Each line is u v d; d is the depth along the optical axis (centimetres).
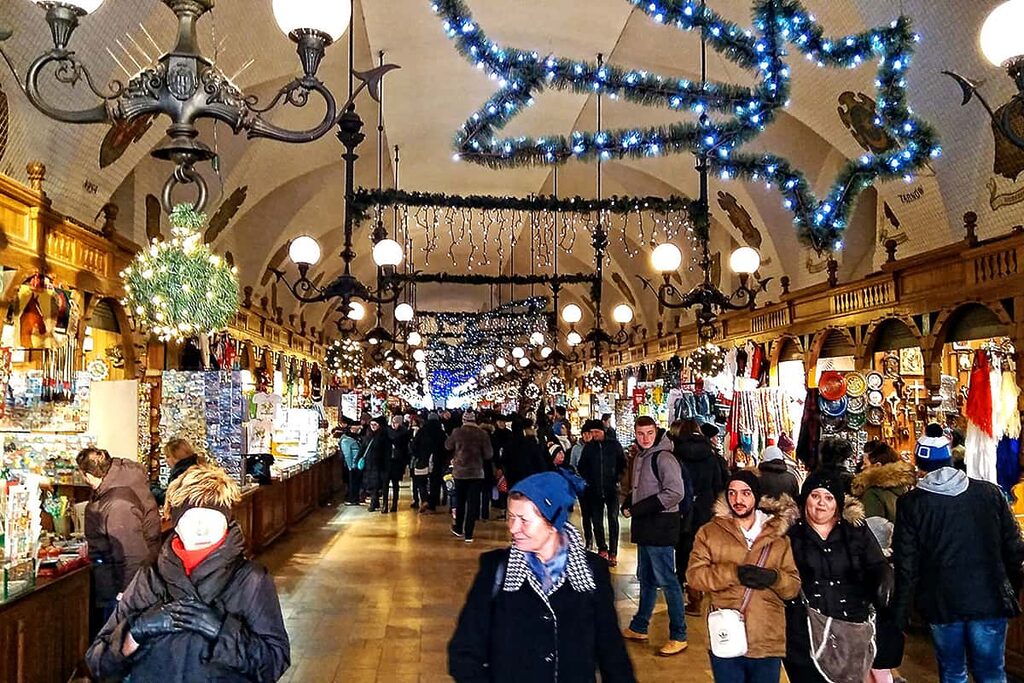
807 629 393
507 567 277
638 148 731
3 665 408
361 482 1611
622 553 1028
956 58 777
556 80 679
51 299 738
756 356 1448
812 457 911
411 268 2038
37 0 340
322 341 2566
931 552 430
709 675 559
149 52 752
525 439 1159
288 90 349
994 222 863
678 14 614
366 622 690
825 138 1024
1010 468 732
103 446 836
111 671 293
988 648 429
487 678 268
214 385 942
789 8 599
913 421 945
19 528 443
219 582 291
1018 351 791
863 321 1102
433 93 1309
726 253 1652
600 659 273
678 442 768
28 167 723
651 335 2206
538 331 2302
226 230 1409
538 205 956
